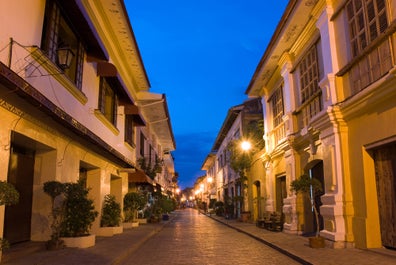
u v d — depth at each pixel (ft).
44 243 32.04
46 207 32.45
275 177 62.34
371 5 31.27
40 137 29.14
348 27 35.17
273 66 58.29
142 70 63.46
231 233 62.03
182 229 72.43
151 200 100.27
